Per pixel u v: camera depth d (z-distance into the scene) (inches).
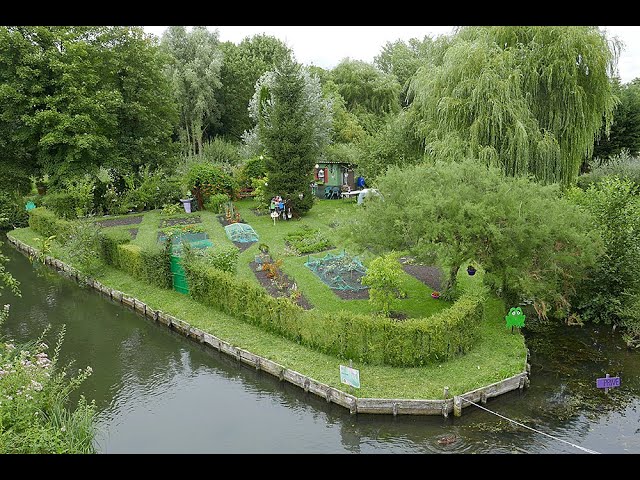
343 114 2094.0
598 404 539.5
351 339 598.5
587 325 726.5
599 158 1573.6
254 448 495.2
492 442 484.1
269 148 1333.7
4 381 424.8
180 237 1149.7
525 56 911.7
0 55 1202.0
